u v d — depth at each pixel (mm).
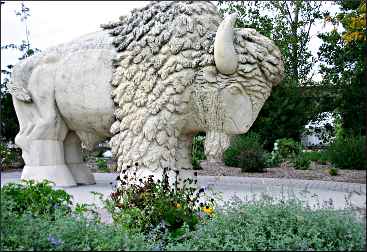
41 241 3396
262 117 15273
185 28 5457
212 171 12352
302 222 3645
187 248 3381
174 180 5441
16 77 6566
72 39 6543
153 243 3791
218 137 5527
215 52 5172
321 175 10930
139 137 5555
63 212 3996
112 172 10820
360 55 14094
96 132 6406
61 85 6234
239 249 3471
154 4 5961
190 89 5438
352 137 13648
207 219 4137
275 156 14016
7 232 3486
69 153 6957
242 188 6762
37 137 6449
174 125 5516
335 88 15430
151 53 5566
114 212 4352
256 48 5316
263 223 3693
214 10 5785
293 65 16016
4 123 14297
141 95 5562
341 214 3732
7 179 8133
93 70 5996
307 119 15844
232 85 5301
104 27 6406
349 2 13805
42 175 6387
